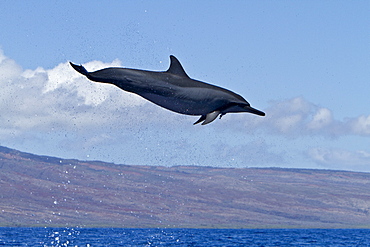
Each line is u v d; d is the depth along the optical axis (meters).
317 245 181.00
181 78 19.38
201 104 19.03
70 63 18.30
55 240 197.38
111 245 166.88
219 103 19.16
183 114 19.05
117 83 18.59
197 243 188.38
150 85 18.80
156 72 19.31
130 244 172.75
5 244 167.12
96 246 163.62
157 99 18.80
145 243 183.62
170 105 18.84
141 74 18.88
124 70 18.78
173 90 18.88
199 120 19.61
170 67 19.84
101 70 18.66
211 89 19.25
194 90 19.03
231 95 19.41
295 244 186.88
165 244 178.50
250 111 19.03
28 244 170.75
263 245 176.75
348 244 190.50
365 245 183.25
